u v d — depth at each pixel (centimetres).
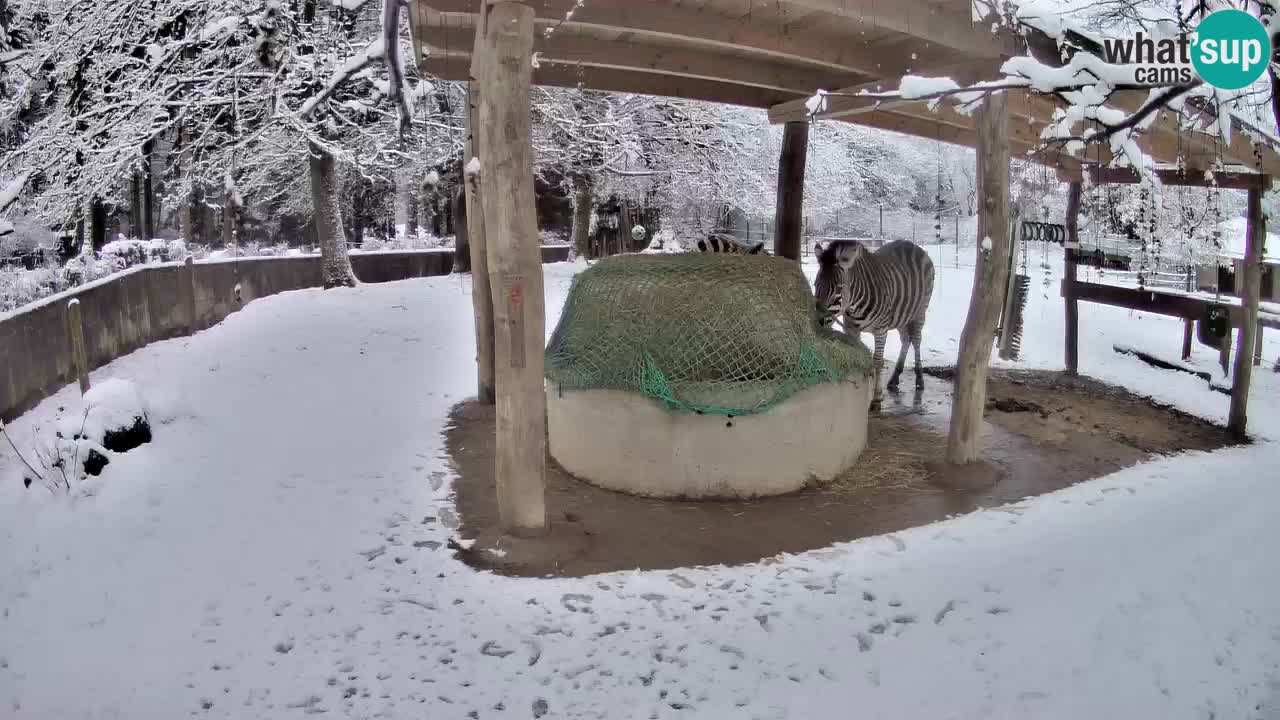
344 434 714
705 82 832
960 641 369
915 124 888
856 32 605
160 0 1272
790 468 577
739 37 580
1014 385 965
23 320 743
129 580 442
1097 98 362
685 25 564
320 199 1603
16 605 420
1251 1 333
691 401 553
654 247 2088
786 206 913
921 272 855
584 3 535
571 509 543
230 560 465
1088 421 804
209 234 2002
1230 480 611
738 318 573
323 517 529
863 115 847
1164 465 661
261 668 361
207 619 402
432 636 387
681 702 334
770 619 398
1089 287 996
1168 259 1034
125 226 2539
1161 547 448
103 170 1270
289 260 1555
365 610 411
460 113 1677
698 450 561
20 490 561
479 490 579
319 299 1405
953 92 384
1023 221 820
